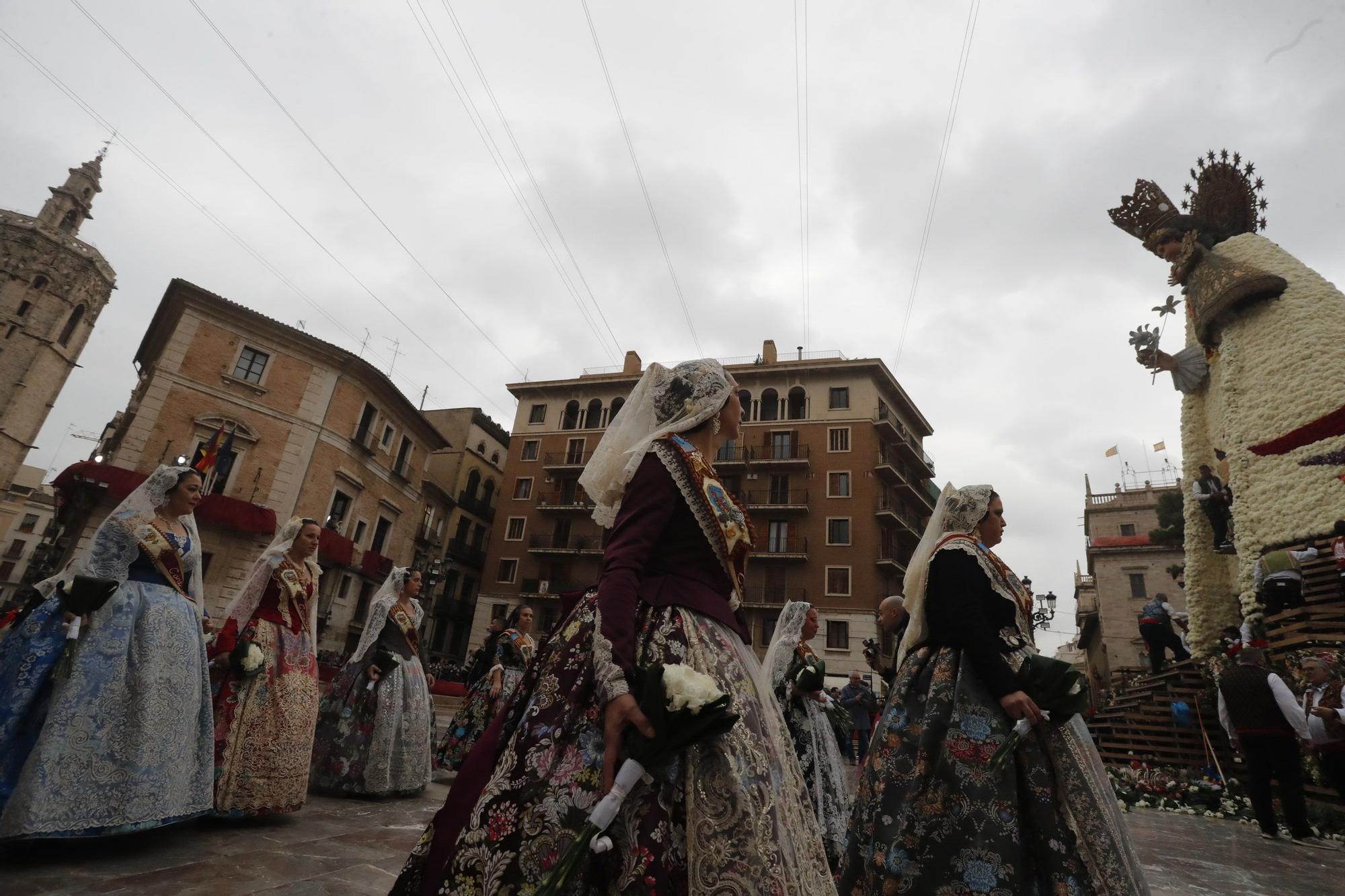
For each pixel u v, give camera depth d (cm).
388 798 503
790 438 3609
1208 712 1070
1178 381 1471
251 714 376
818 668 408
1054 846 210
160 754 308
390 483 3055
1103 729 1173
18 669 295
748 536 169
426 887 142
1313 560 979
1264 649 934
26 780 274
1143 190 1379
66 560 2097
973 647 233
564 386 4088
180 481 356
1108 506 4303
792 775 156
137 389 2777
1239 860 483
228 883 261
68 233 4334
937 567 256
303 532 439
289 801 379
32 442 4172
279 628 409
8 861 269
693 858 123
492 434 4319
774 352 3941
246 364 2448
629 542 148
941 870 214
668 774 132
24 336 4044
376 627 525
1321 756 621
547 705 144
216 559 2223
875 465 3428
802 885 133
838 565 3319
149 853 297
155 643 318
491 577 3859
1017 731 218
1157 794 909
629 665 133
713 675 142
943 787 223
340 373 2631
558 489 3922
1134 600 3681
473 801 146
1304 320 1125
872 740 257
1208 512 1342
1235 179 1311
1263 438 1120
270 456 2425
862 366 3581
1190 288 1295
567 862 117
